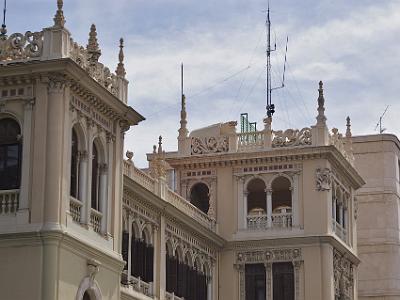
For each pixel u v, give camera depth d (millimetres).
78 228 43062
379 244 85562
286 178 67625
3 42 43750
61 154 42156
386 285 84812
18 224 41500
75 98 43781
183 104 70375
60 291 41000
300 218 66500
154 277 56625
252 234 66938
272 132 68188
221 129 71000
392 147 87062
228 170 68500
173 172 69438
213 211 68000
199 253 63719
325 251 65562
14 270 41125
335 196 69125
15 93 43125
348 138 75000
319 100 67688
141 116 48656
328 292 65000
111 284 45438
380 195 86312
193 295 62188
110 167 46594
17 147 42719
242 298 66250
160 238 57438
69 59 42094
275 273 66250
